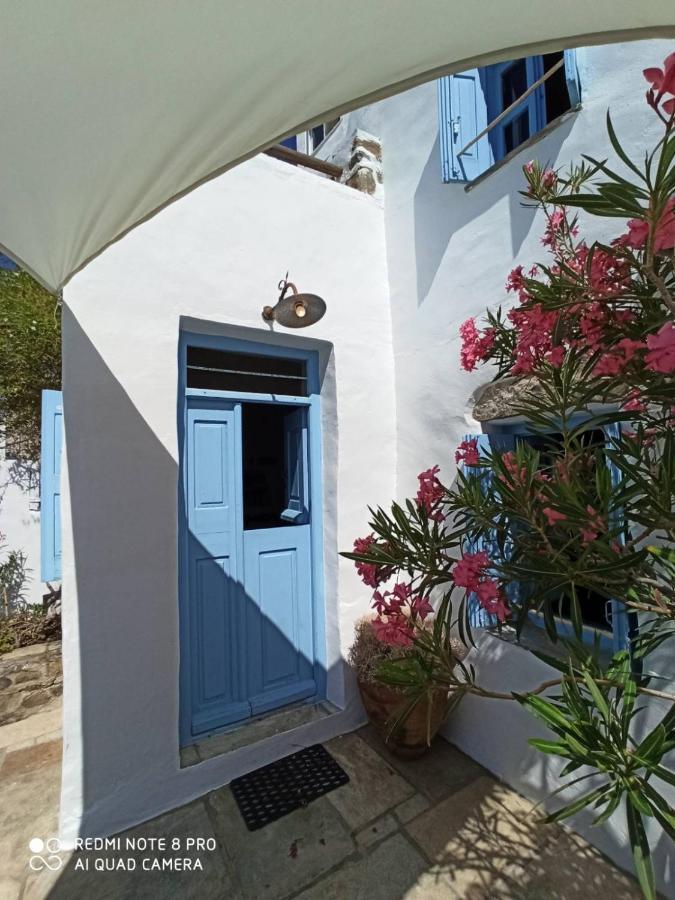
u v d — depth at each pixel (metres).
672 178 0.95
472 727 2.61
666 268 1.24
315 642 3.14
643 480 1.29
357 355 3.20
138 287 2.38
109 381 2.28
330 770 2.53
